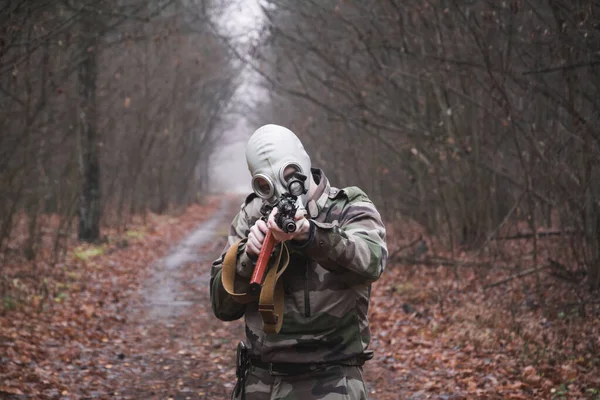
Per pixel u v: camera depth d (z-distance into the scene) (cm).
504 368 606
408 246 1159
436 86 1115
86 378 621
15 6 774
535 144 830
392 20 1115
